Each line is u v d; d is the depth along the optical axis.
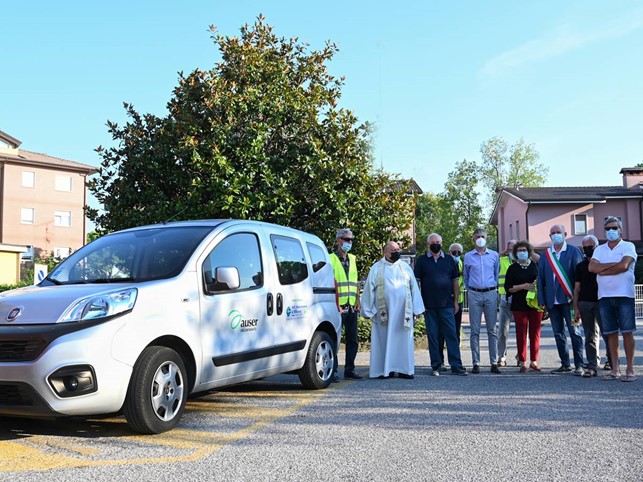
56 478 4.50
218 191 13.39
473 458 4.95
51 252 46.50
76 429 6.07
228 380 6.72
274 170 14.33
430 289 10.21
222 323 6.61
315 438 5.63
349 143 14.69
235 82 14.70
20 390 5.28
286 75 15.39
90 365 5.31
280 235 8.14
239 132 14.20
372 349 9.91
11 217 49.97
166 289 6.05
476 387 8.62
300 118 14.75
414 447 5.29
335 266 9.70
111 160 14.78
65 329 5.35
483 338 18.67
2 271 35.88
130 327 5.61
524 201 44.06
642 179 48.62
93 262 6.75
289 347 7.78
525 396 7.80
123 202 14.46
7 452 5.23
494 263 10.54
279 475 4.55
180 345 6.20
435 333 10.18
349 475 4.54
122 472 4.64
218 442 5.52
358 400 7.59
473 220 63.75
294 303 7.98
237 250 7.18
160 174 14.27
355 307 9.78
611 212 44.69
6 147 50.38
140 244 6.84
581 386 8.66
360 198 14.98
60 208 52.31
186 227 7.15
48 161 51.78
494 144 64.56
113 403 5.47
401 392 8.21
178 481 4.43
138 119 14.93
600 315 9.73
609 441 5.46
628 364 9.20
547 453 5.09
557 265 10.16
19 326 5.46
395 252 10.01
